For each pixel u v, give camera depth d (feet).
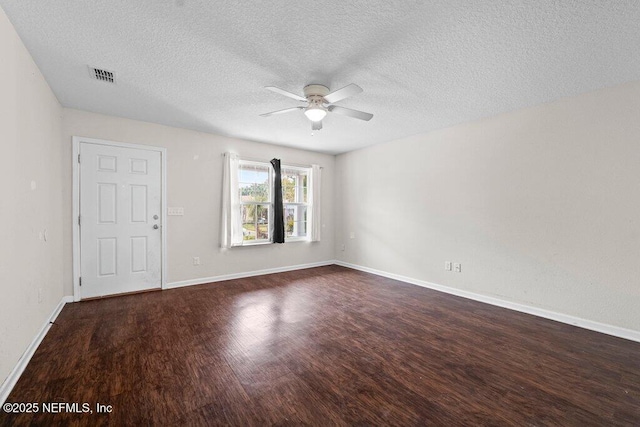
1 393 5.26
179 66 7.59
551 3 5.19
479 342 7.93
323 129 13.12
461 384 6.02
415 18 5.62
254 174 15.62
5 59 5.63
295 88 8.79
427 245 13.48
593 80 8.11
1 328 5.36
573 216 9.14
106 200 11.37
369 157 16.52
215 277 14.16
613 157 8.39
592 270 8.80
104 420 4.85
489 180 11.22
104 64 7.52
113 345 7.52
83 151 10.87
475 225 11.68
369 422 4.90
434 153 13.17
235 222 14.55
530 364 6.82
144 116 11.47
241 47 6.70
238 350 7.34
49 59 7.26
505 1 5.13
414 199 14.07
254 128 13.05
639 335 7.97
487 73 7.80
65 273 10.66
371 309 10.50
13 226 6.00
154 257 12.48
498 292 10.99
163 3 5.27
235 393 5.62
